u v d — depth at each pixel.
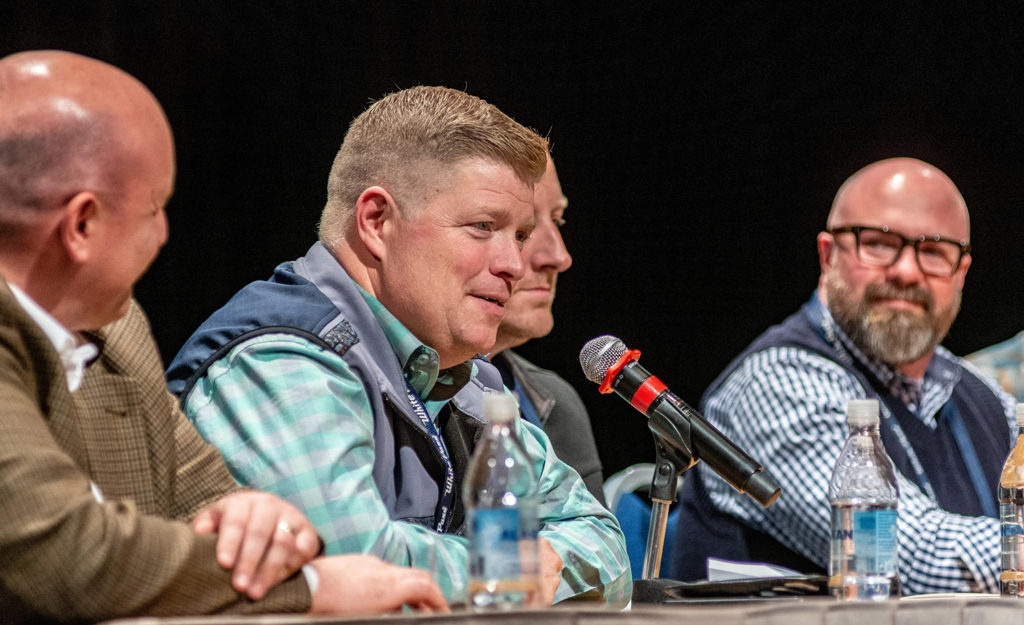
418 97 2.93
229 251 5.77
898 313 4.56
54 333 1.90
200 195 5.71
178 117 5.64
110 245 1.91
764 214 7.18
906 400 4.61
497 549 1.89
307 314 2.67
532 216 2.95
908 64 7.14
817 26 7.16
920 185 4.70
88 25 5.28
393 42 6.15
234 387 2.54
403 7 6.19
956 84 7.16
